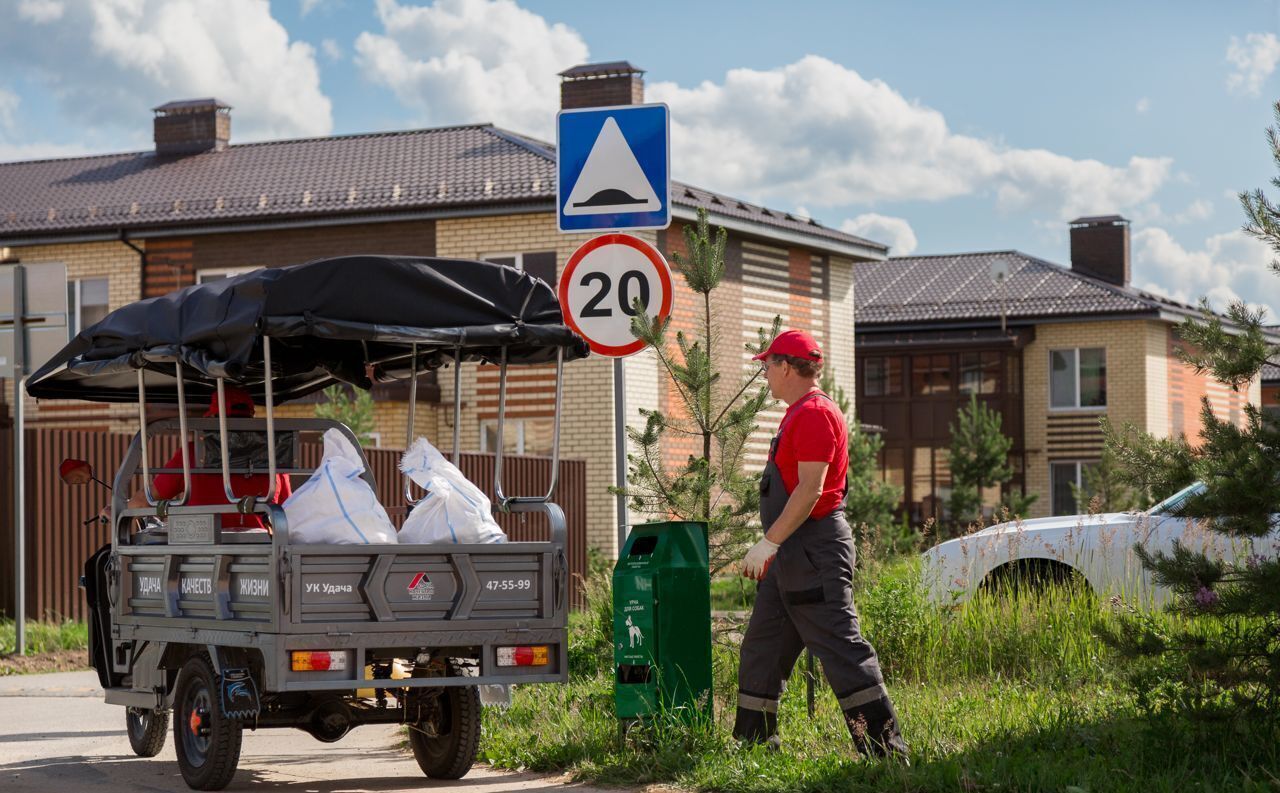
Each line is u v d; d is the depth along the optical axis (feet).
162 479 26.94
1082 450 136.77
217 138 104.88
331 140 102.68
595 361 84.58
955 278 147.23
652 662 24.93
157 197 96.27
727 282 91.91
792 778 21.97
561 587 24.80
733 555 30.76
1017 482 137.39
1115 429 22.52
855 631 22.57
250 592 23.24
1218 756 21.47
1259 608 20.84
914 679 32.55
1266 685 21.71
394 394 84.43
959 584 37.42
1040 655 32.94
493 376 86.38
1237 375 21.81
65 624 51.31
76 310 95.14
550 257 86.02
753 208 98.43
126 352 26.30
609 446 84.28
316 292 23.84
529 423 85.97
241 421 27.63
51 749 29.58
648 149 27.68
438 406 87.40
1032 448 138.21
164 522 26.37
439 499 24.34
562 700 30.48
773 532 22.40
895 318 140.46
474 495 24.86
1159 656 22.84
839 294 102.42
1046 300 138.51
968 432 116.26
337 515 23.43
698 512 30.58
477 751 25.82
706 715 24.89
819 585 22.52
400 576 23.44
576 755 25.59
